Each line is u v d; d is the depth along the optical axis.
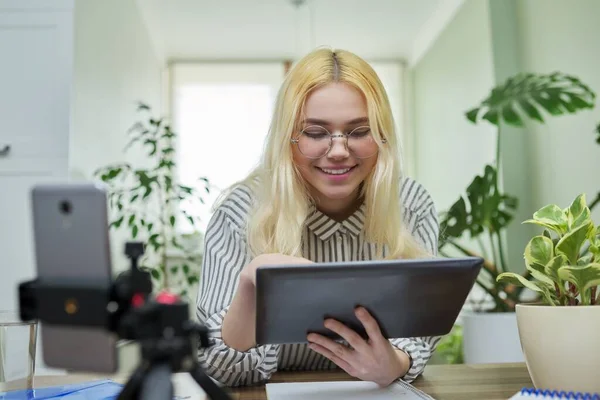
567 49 2.97
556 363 0.76
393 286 0.75
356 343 0.83
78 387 0.93
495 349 2.23
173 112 5.39
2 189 2.55
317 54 1.13
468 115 2.84
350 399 0.84
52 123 2.56
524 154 3.42
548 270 0.81
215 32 4.94
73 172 2.58
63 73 2.58
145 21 4.55
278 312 0.77
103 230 0.52
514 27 3.59
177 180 5.28
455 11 4.33
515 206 2.71
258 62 5.50
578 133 2.84
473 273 0.77
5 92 2.59
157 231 4.41
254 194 1.22
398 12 4.65
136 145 4.16
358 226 1.23
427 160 5.17
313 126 1.09
